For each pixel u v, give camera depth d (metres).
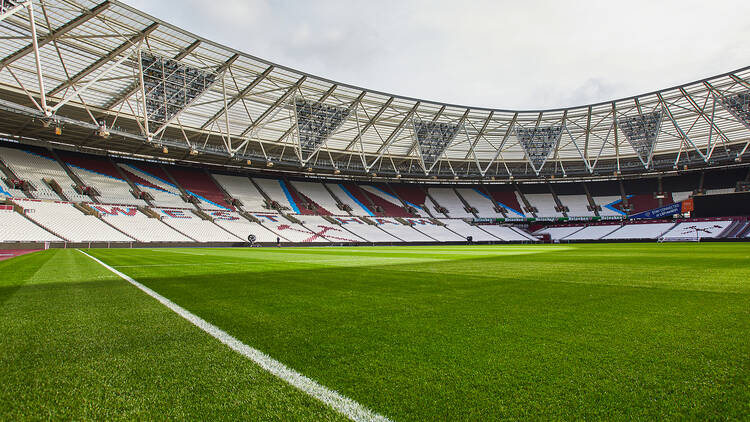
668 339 3.24
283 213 51.16
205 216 43.94
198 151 39.78
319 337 3.44
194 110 35.84
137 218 38.91
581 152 52.78
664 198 58.97
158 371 2.62
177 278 8.59
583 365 2.64
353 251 26.91
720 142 50.25
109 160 45.94
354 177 63.06
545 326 3.76
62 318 4.29
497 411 1.98
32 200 34.69
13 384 2.43
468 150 54.69
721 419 1.88
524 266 11.52
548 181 67.19
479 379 2.42
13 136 38.72
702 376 2.42
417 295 5.89
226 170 55.47
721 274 8.48
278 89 35.66
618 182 64.88
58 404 2.15
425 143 49.50
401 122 45.66
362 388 2.30
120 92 30.86
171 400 2.17
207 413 2.01
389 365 2.69
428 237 54.16
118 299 5.61
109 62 27.42
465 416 1.93
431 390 2.26
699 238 44.66
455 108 45.41
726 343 3.10
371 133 46.81
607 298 5.40
